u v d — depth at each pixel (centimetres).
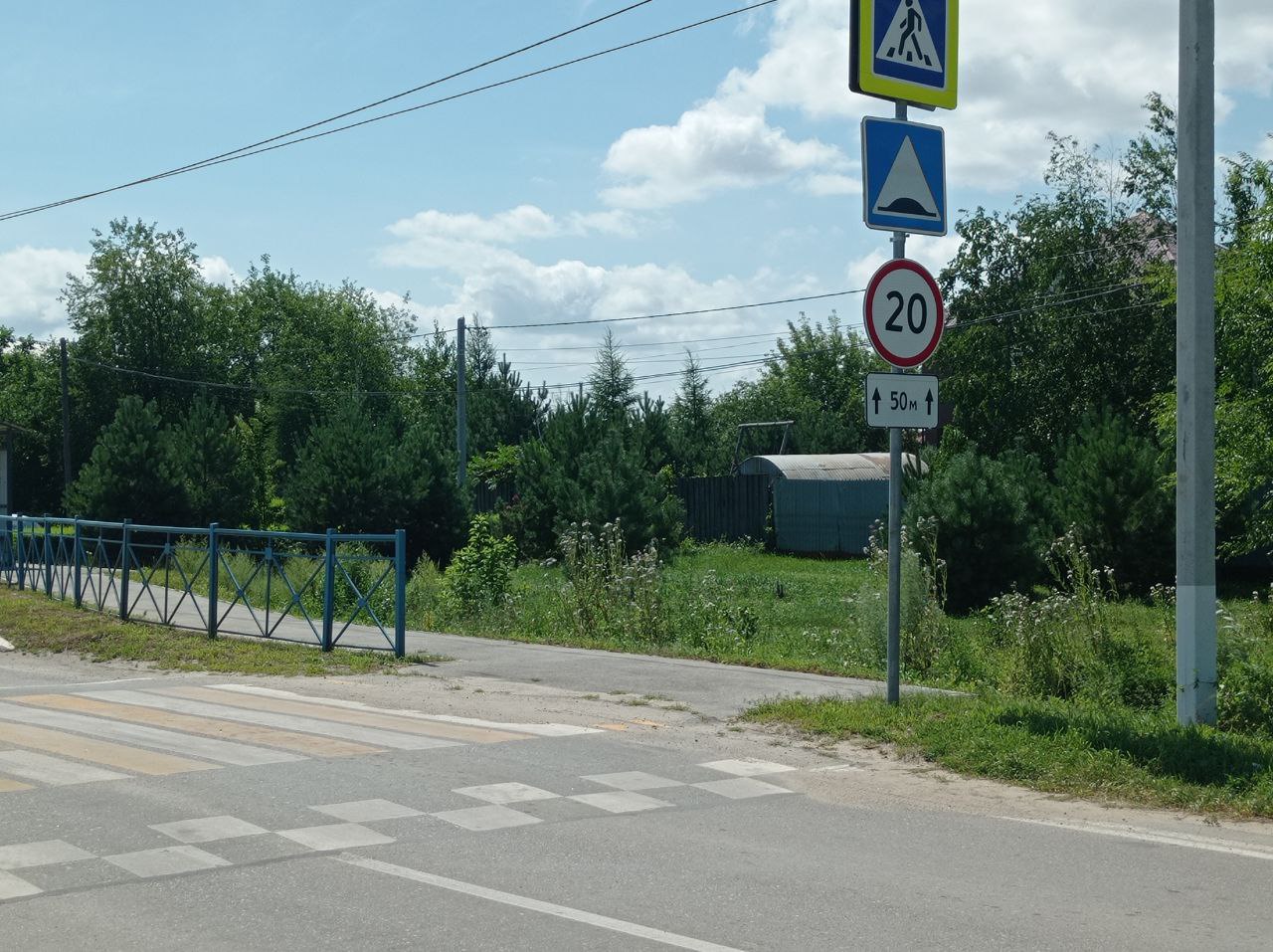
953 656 1363
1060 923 486
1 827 626
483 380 6031
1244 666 977
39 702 1041
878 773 770
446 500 3039
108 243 6281
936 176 907
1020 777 743
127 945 460
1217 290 1917
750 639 1636
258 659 1314
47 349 6166
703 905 507
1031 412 3203
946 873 555
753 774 766
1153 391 3095
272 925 482
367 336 7175
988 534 2123
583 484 3269
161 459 3447
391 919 489
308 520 2977
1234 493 1939
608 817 655
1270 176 1881
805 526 3606
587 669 1239
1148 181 3253
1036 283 3225
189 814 653
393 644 1394
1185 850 596
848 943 463
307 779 738
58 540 1894
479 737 880
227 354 6919
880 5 885
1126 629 1372
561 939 466
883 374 891
